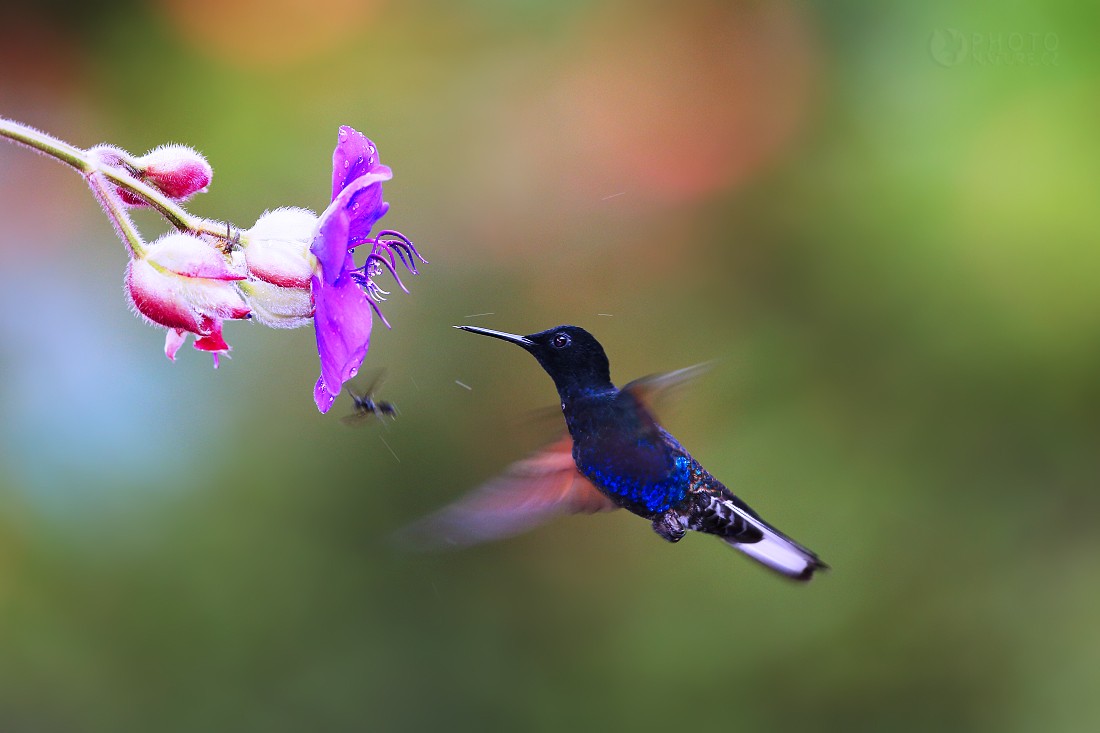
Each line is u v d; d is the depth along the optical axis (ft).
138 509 35.88
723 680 36.86
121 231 18.44
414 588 38.09
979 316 32.89
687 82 37.09
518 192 37.81
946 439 35.06
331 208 18.31
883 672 36.11
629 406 23.21
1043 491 35.12
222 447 37.04
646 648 37.45
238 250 19.07
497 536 21.84
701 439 36.06
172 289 18.31
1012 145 31.73
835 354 35.24
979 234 32.04
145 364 36.81
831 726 36.24
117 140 36.76
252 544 36.94
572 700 37.37
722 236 36.65
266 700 36.68
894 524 35.73
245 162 37.11
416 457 37.73
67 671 35.04
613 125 37.35
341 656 37.29
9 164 36.14
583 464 23.24
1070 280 31.65
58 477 35.32
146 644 35.81
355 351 18.20
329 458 37.58
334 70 37.58
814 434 35.63
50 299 36.09
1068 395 33.45
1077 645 34.63
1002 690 35.22
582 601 38.40
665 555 38.42
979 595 35.47
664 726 36.88
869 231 33.71
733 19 36.78
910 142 32.94
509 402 37.76
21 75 36.42
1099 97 31.35
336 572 37.50
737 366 35.88
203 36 36.88
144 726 35.50
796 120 35.94
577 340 23.53
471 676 37.65
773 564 23.57
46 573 34.88
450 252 37.93
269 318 19.13
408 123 37.96
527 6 37.32
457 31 37.58
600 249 37.58
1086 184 31.17
